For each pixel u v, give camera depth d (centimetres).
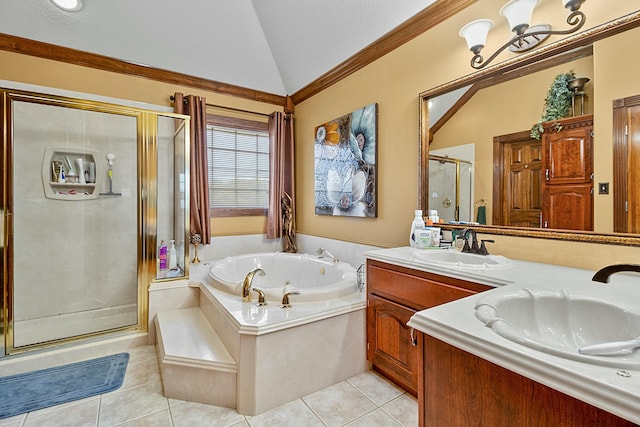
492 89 172
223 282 224
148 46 265
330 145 296
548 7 149
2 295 209
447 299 142
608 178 131
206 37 275
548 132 150
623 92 127
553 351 62
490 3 173
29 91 228
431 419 83
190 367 168
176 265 269
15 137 235
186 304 255
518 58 158
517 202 162
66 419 153
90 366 205
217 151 328
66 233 258
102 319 263
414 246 196
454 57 191
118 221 272
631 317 82
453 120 192
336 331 183
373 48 244
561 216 146
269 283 302
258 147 352
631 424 49
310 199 335
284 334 164
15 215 238
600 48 132
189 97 296
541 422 61
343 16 237
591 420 54
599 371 55
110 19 239
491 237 173
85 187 263
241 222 342
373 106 246
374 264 187
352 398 171
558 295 97
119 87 274
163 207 280
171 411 160
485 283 125
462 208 187
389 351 178
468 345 71
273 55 313
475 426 73
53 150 250
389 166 237
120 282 275
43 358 203
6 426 147
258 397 157
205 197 306
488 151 174
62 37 240
